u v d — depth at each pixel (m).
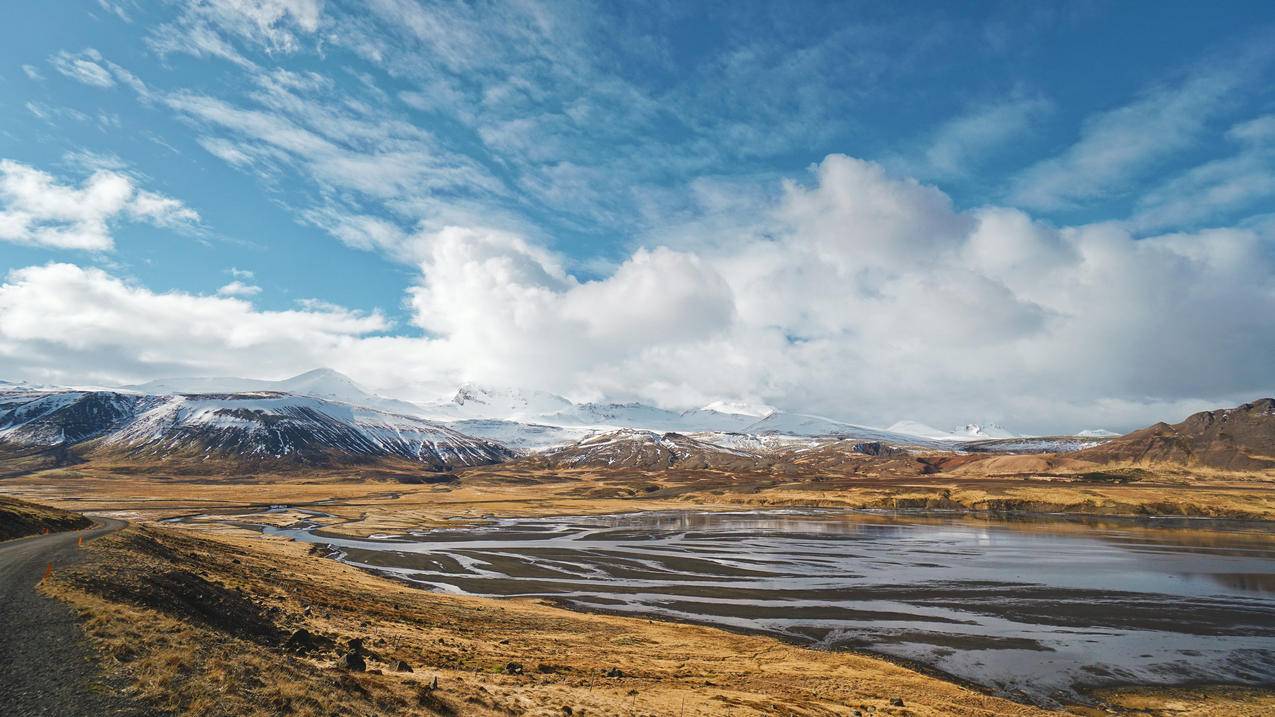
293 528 158.25
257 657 24.78
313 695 21.58
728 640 56.88
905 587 85.50
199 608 35.16
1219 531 165.75
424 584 86.12
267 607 41.78
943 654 56.00
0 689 18.34
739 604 75.19
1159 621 67.62
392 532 157.38
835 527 179.12
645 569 100.75
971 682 49.00
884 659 54.28
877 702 39.69
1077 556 115.88
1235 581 89.94
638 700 33.66
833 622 66.94
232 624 34.47
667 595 80.19
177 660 22.06
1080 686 48.50
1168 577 93.00
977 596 79.69
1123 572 97.56
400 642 40.38
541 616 62.88
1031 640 60.38
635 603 75.50
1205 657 55.50
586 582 89.06
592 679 38.28
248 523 164.00
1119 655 55.88
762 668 47.34
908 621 67.31
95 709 17.55
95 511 174.38
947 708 39.69
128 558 44.22
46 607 27.58
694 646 53.66
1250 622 67.25
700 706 33.94
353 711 21.45
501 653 42.91
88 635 23.72
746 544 135.62
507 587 85.06
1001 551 123.75
